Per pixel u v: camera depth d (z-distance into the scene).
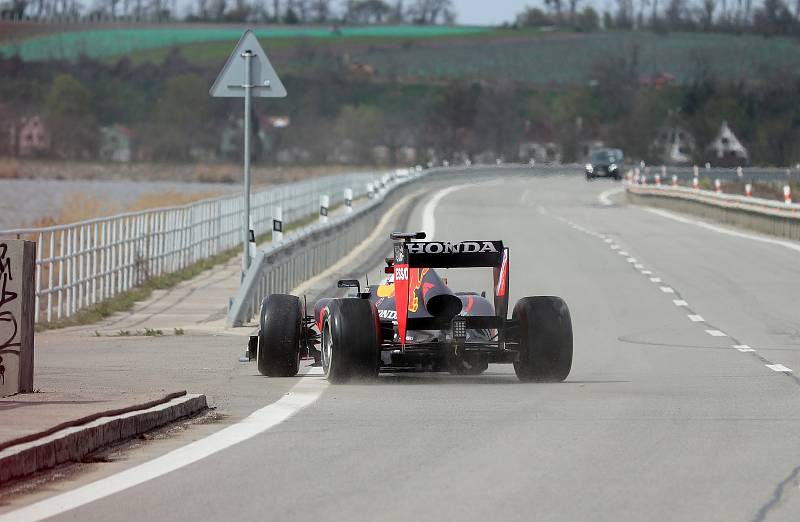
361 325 51.69
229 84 85.06
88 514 28.94
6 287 45.28
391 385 53.12
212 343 72.44
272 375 55.66
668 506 29.89
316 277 111.50
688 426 42.00
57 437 34.62
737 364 63.38
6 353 45.09
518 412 45.16
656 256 137.38
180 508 29.55
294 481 32.72
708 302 96.88
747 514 29.11
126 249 101.81
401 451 37.12
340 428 41.34
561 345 53.31
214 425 42.03
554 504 30.06
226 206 142.75
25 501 30.23
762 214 181.88
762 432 40.78
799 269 123.62
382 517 28.67
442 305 52.28
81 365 60.91
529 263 127.94
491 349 52.34
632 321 85.56
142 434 39.59
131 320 85.50
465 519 28.50
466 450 37.31
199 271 120.00
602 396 49.81
